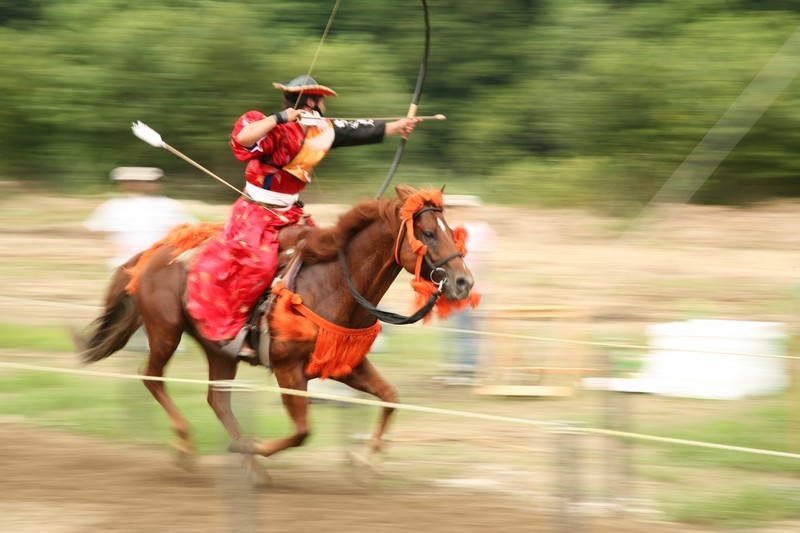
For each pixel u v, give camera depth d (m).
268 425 22.42
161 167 65.56
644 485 19.09
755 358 25.02
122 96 64.88
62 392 24.59
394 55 70.81
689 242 46.50
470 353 26.47
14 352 28.67
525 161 65.25
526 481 19.33
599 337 30.70
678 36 62.88
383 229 17.22
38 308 34.06
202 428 22.17
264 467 20.06
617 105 60.28
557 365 28.08
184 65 63.59
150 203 24.91
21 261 41.69
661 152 57.75
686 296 36.41
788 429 21.33
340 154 64.56
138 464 19.94
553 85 65.06
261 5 69.88
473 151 67.88
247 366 27.75
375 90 65.62
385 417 18.34
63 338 29.78
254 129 17.31
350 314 17.45
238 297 17.73
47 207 54.41
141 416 22.75
